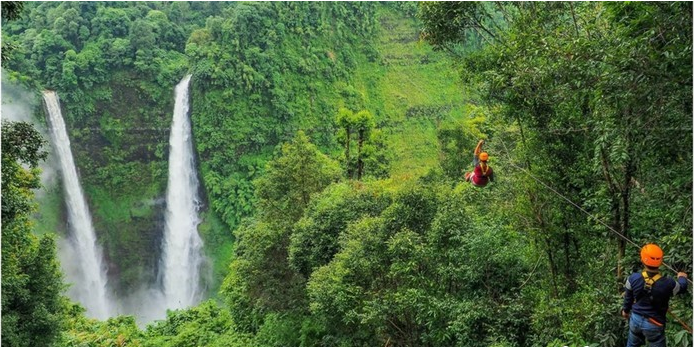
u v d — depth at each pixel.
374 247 12.73
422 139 74.50
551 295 10.74
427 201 12.80
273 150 64.31
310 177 21.44
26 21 59.97
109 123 57.72
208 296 56.50
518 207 10.72
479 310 10.71
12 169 12.45
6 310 14.55
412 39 81.44
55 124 53.91
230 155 60.62
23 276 15.27
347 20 76.25
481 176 8.30
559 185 10.48
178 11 70.12
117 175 58.06
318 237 17.12
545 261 11.44
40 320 15.48
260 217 22.48
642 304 5.59
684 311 6.86
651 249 5.63
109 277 55.88
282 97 64.56
